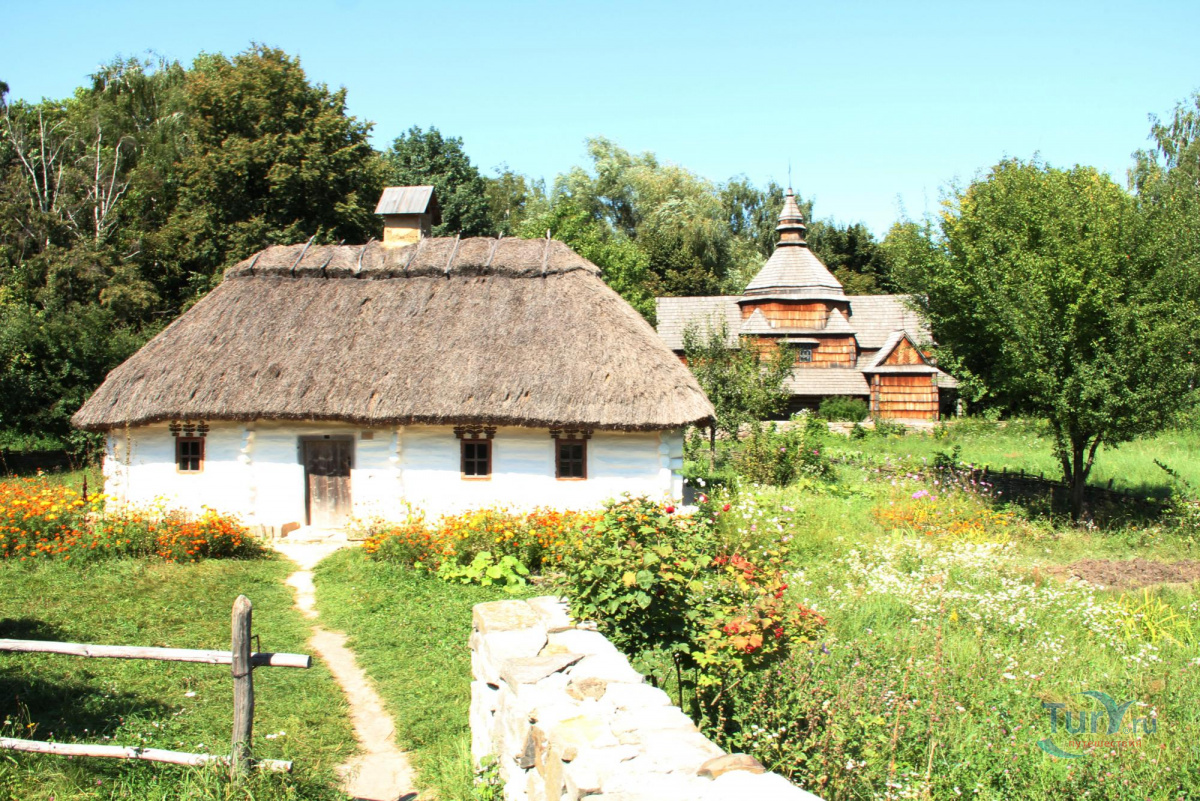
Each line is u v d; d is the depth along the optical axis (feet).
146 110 130.82
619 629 19.30
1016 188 57.36
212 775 16.75
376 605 33.47
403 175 137.59
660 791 11.56
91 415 49.73
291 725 22.24
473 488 49.78
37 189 111.04
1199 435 82.48
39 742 17.26
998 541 42.06
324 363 49.88
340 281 55.26
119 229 113.39
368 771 20.18
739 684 18.69
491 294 53.01
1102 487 59.67
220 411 48.19
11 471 72.18
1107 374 47.75
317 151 92.94
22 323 74.95
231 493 50.57
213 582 35.81
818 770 16.63
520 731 15.42
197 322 53.26
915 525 46.03
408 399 47.85
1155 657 25.30
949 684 22.57
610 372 47.88
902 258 67.72
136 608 31.40
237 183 93.45
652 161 174.70
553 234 105.40
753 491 54.70
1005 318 50.78
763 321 122.93
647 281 149.79
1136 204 51.85
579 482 49.24
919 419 114.21
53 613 30.12
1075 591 32.53
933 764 18.20
